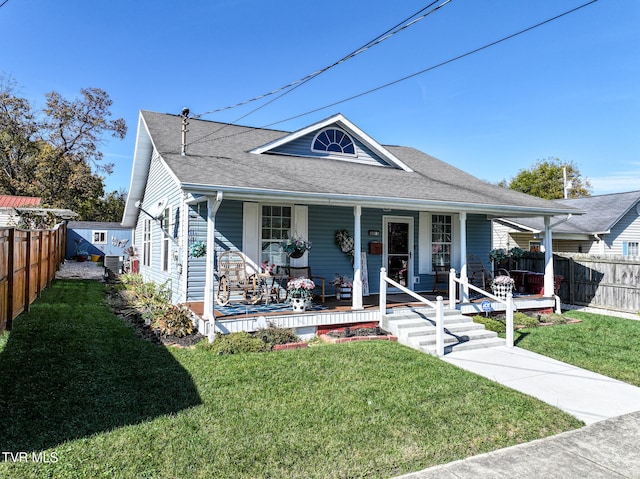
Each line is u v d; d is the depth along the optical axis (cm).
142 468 329
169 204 1058
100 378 511
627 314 1145
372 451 373
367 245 1115
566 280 1330
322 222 1051
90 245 2892
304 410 452
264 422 420
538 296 1120
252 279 936
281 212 999
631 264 1148
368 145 1217
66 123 2995
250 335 721
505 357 708
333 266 1062
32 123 2892
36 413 409
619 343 806
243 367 581
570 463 362
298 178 855
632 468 355
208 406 450
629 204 1906
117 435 378
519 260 1480
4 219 1784
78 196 3134
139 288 1182
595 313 1183
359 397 494
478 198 997
